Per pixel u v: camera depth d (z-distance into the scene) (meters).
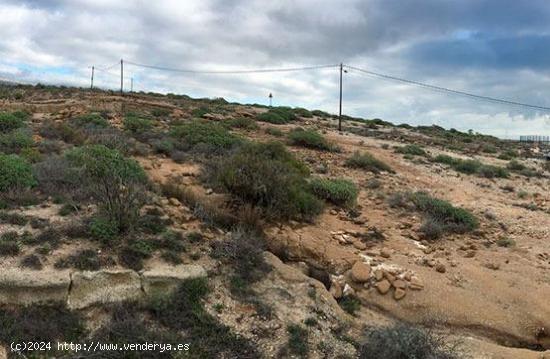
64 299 6.45
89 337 6.11
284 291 7.88
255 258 8.36
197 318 6.75
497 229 13.19
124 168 10.58
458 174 21.83
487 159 30.30
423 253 10.71
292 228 10.78
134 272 7.01
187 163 14.89
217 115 31.78
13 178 9.16
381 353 6.74
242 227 9.46
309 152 21.69
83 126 20.27
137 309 6.65
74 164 10.77
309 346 6.80
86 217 8.18
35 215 8.20
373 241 11.01
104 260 7.07
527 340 8.29
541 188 20.92
